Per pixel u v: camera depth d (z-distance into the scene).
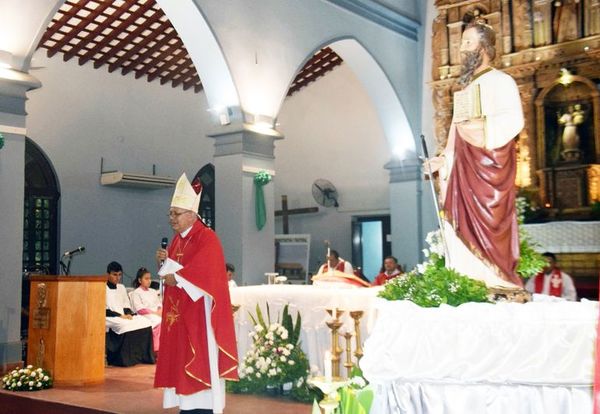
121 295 8.72
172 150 14.84
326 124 16.58
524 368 3.23
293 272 14.03
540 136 11.39
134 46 13.15
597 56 10.94
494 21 11.80
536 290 8.51
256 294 6.31
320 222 16.58
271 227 10.28
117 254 13.85
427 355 3.33
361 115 16.08
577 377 3.18
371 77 12.69
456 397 3.34
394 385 3.40
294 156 17.02
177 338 5.00
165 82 14.68
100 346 6.80
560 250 10.35
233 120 9.90
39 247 12.74
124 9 11.95
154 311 8.70
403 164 13.16
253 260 9.95
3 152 7.36
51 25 11.89
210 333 4.94
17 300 7.39
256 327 6.14
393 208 13.30
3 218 7.32
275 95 10.36
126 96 14.04
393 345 3.38
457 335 3.31
